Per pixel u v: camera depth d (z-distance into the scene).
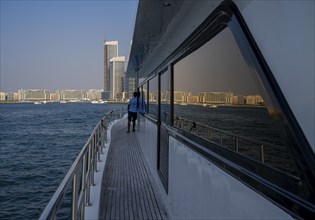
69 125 56.28
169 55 5.21
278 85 1.65
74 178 2.86
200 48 3.25
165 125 5.56
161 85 6.36
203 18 3.09
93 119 70.31
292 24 1.53
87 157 4.51
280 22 1.62
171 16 3.73
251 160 1.99
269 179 1.75
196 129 3.38
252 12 1.94
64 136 41.38
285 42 1.59
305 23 1.43
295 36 1.50
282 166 1.62
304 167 1.44
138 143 11.69
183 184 3.84
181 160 4.00
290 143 1.55
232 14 2.27
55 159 25.80
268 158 1.77
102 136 8.77
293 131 1.52
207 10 2.95
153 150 7.26
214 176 2.66
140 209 5.12
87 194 4.50
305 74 1.43
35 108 135.25
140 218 4.76
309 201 1.40
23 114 91.88
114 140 12.38
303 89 1.45
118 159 8.91
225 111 2.48
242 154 2.14
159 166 6.27
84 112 99.69
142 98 11.77
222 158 2.49
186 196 3.66
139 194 5.86
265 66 1.78
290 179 1.55
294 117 1.52
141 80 12.61
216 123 2.71
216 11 2.62
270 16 1.72
